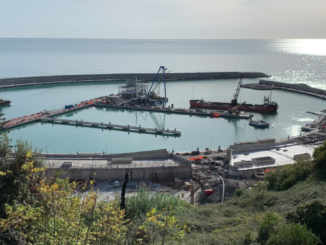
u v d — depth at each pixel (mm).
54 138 102188
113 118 129875
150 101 152625
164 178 62906
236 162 64562
